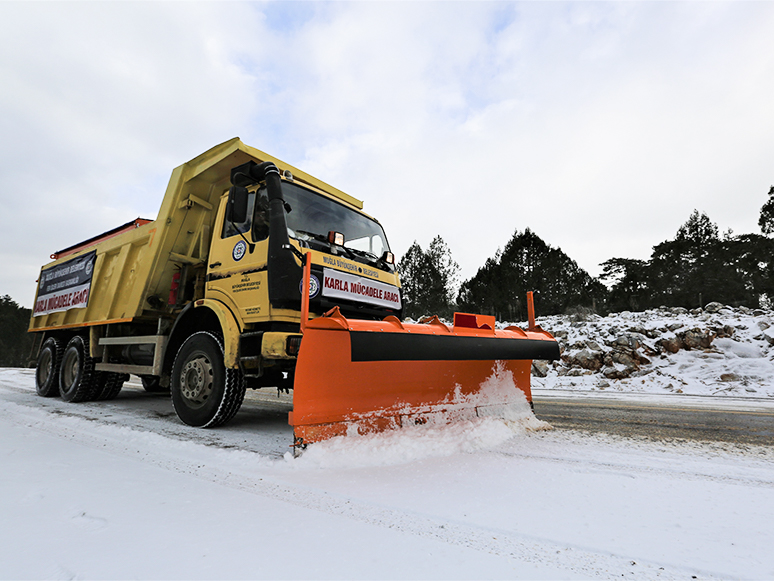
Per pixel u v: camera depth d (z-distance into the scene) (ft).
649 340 37.14
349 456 9.30
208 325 15.85
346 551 5.13
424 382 12.17
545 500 7.06
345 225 15.74
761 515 6.47
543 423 14.38
